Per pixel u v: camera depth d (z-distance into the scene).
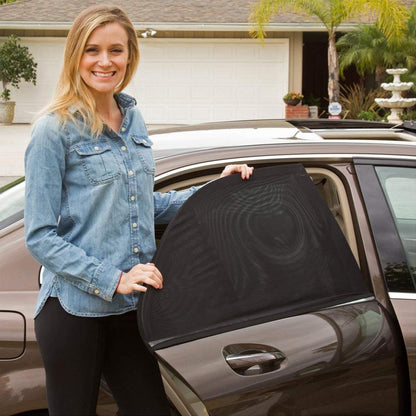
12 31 17.88
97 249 2.01
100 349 2.04
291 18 16.89
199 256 2.13
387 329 2.21
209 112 17.75
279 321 2.13
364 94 16.84
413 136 2.81
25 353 2.42
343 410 2.14
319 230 2.30
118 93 2.16
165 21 16.95
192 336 2.04
